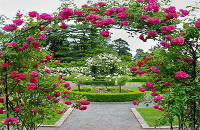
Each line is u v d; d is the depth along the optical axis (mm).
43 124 5191
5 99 3137
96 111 7004
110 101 8812
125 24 2771
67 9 2863
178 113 2838
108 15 2949
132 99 9047
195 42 2734
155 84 3471
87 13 3121
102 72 14820
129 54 30734
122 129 4953
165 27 2609
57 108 3850
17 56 2955
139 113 6395
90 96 8875
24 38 2994
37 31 3098
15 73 2789
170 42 2742
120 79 9961
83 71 14625
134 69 3666
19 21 2812
